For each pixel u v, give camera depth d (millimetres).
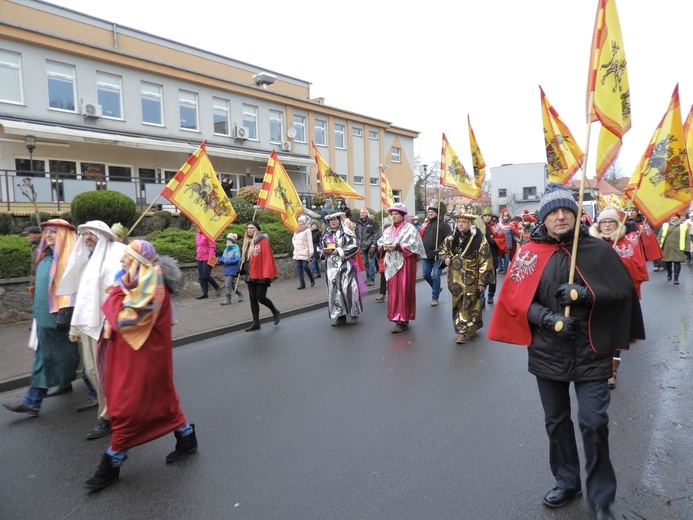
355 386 5484
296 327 8727
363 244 13242
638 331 3055
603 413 2893
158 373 3717
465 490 3348
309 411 4828
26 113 18172
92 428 4703
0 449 4289
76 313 4465
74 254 4883
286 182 10703
